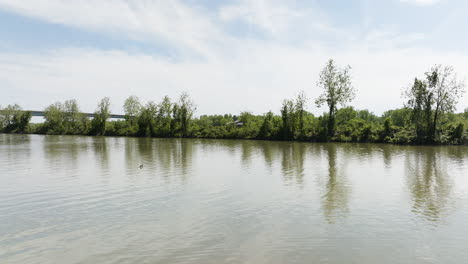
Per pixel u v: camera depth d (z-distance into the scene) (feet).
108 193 67.26
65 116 435.12
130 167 104.47
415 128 236.22
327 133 261.03
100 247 39.19
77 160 123.54
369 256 36.65
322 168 103.40
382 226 46.75
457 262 35.29
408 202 60.39
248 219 49.73
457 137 216.74
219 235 42.91
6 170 98.48
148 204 58.54
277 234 43.34
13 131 443.73
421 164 114.52
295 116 280.10
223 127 345.92
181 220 49.29
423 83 222.07
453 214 52.80
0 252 38.09
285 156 141.69
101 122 398.01
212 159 128.98
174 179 82.79
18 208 56.85
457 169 102.17
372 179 83.82
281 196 64.75
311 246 39.29
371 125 256.93
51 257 36.55
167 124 367.66
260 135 297.12
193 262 34.83
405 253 37.52
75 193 67.41
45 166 106.93
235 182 79.00
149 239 41.55
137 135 370.32
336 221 48.93
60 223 48.44
